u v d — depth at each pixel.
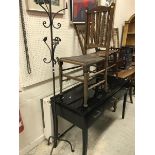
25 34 1.40
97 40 1.69
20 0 1.30
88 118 1.37
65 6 1.70
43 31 1.56
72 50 1.97
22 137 1.60
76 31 1.95
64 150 1.69
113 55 2.08
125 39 3.25
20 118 1.38
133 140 1.84
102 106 1.56
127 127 2.08
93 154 1.65
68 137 1.88
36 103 1.68
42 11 1.48
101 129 2.04
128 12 3.38
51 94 1.80
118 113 2.40
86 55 1.68
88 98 1.58
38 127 1.76
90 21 1.72
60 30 1.74
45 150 1.70
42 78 1.67
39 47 1.56
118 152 1.67
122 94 2.00
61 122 1.82
